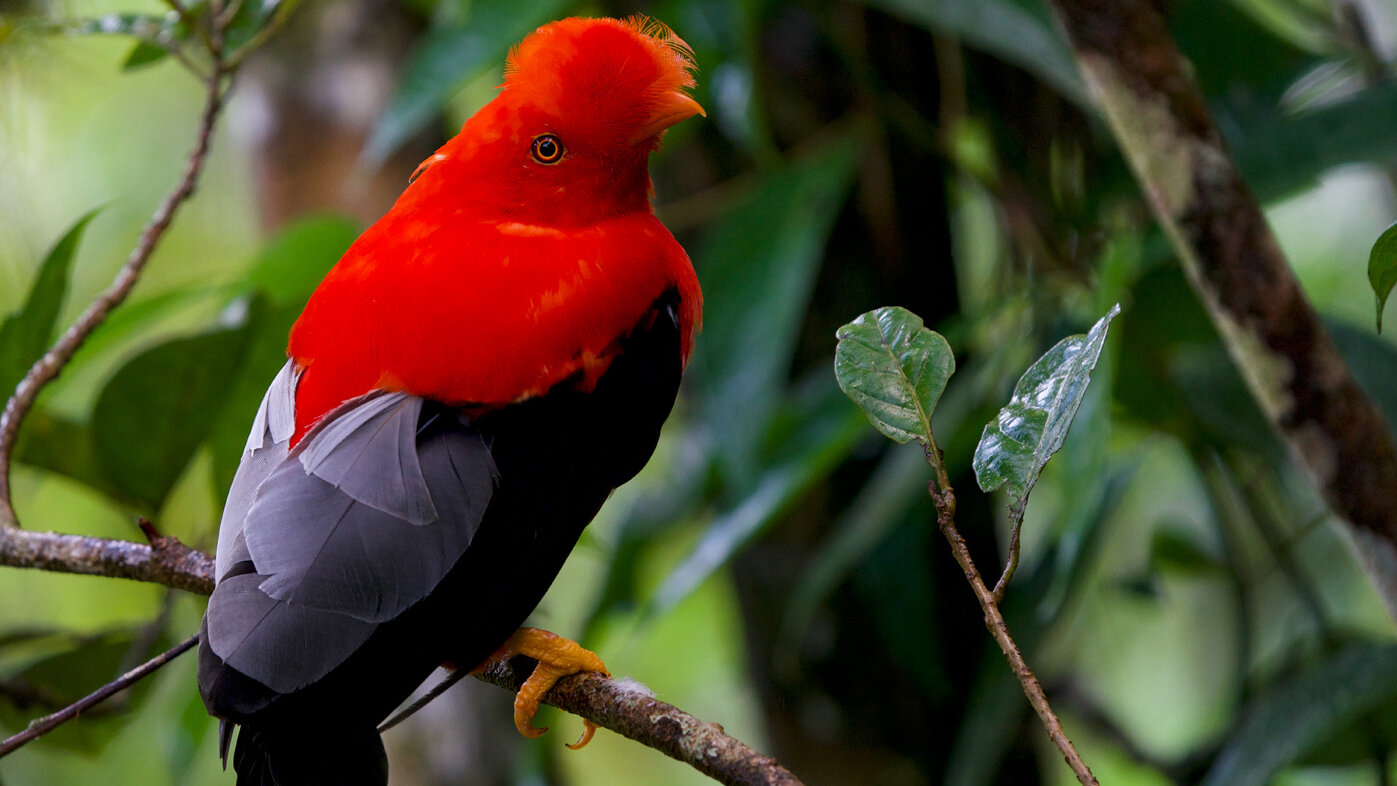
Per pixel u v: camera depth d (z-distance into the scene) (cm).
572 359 607
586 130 677
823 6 1011
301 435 581
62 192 1425
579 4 1019
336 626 493
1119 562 1313
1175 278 947
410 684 510
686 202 1095
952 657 1058
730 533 884
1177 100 693
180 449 801
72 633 828
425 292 596
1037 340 948
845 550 861
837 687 1081
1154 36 698
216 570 534
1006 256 1051
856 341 483
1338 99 869
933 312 1077
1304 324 689
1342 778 1170
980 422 962
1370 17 1338
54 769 1376
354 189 1148
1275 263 689
